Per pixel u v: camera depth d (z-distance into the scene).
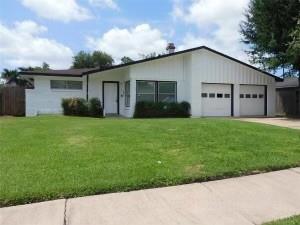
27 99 23.72
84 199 5.38
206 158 7.75
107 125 13.35
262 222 4.68
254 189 6.04
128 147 8.82
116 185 5.82
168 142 9.52
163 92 23.19
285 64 22.81
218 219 4.77
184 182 6.26
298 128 14.57
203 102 24.00
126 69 23.27
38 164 7.07
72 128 12.40
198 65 23.56
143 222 4.63
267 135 10.99
